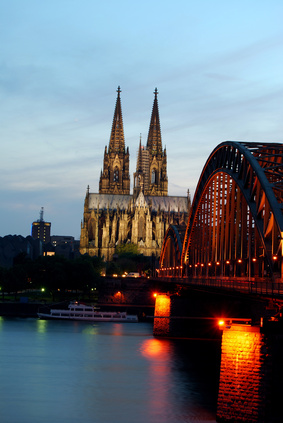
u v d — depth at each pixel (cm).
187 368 10550
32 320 19638
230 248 10794
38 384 9181
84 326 18150
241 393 6212
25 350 12600
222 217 11381
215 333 14800
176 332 15262
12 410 7644
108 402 8056
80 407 7806
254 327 6241
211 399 8188
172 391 8675
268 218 8388
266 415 6069
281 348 6166
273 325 6172
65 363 11050
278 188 7831
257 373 6147
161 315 15462
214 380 9469
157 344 13800
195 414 7425
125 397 8312
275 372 6144
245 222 10025
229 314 13775
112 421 7162
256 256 9281
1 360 11331
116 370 10312
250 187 8844
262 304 8406
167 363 11075
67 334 15625
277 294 6228
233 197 10638
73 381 9419
